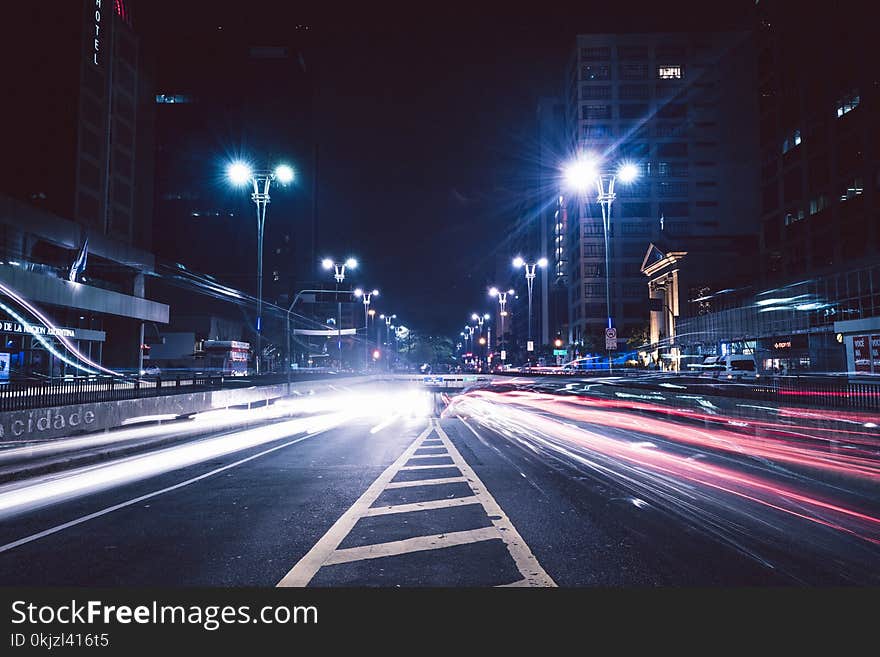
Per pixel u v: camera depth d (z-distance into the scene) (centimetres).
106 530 625
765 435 1471
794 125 6294
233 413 2219
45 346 4297
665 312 7475
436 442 1399
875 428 1538
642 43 9706
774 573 482
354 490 830
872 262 4275
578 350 9238
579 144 9675
